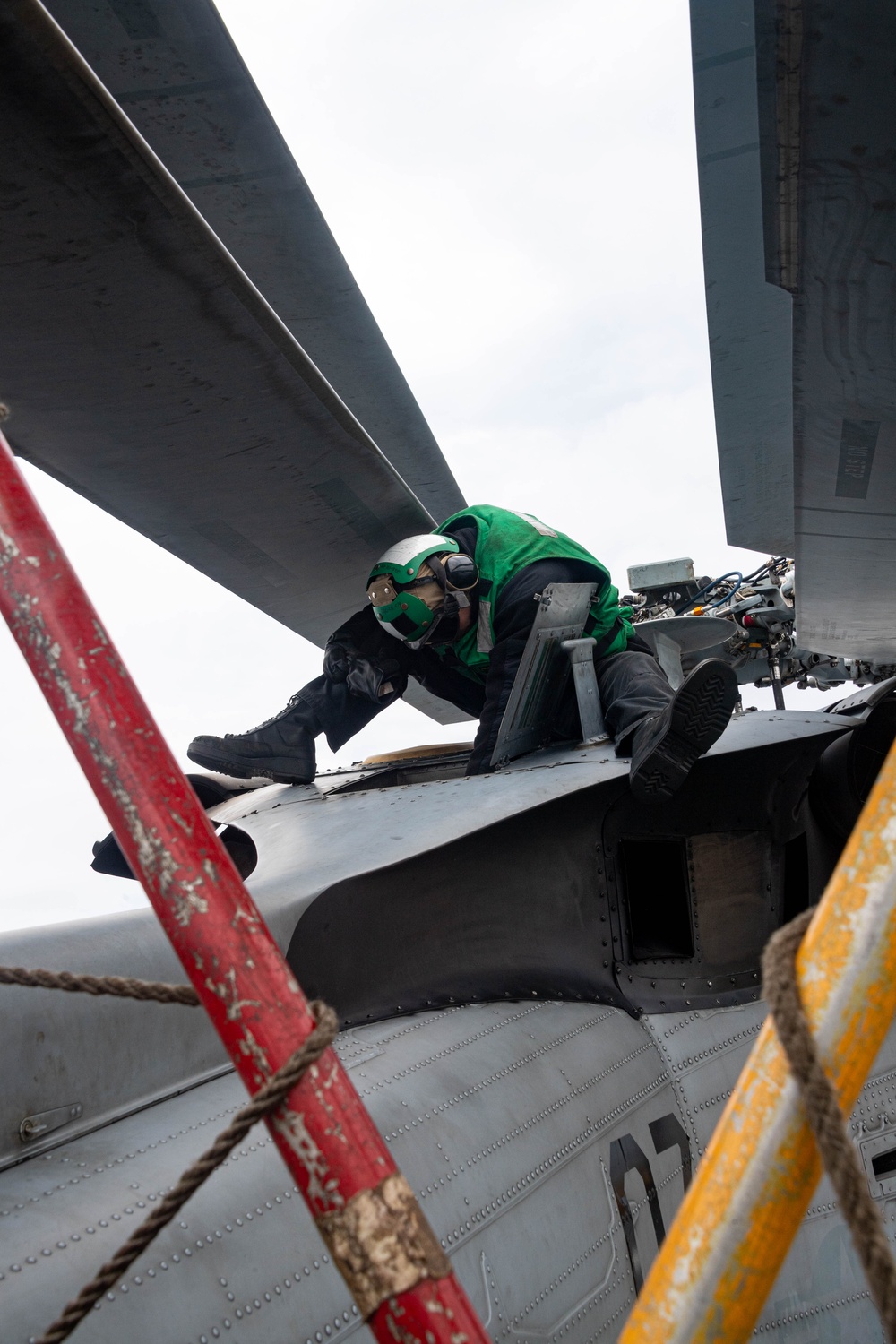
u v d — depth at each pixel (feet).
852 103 5.96
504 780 10.86
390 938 8.95
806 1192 2.90
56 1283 4.96
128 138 6.13
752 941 11.39
